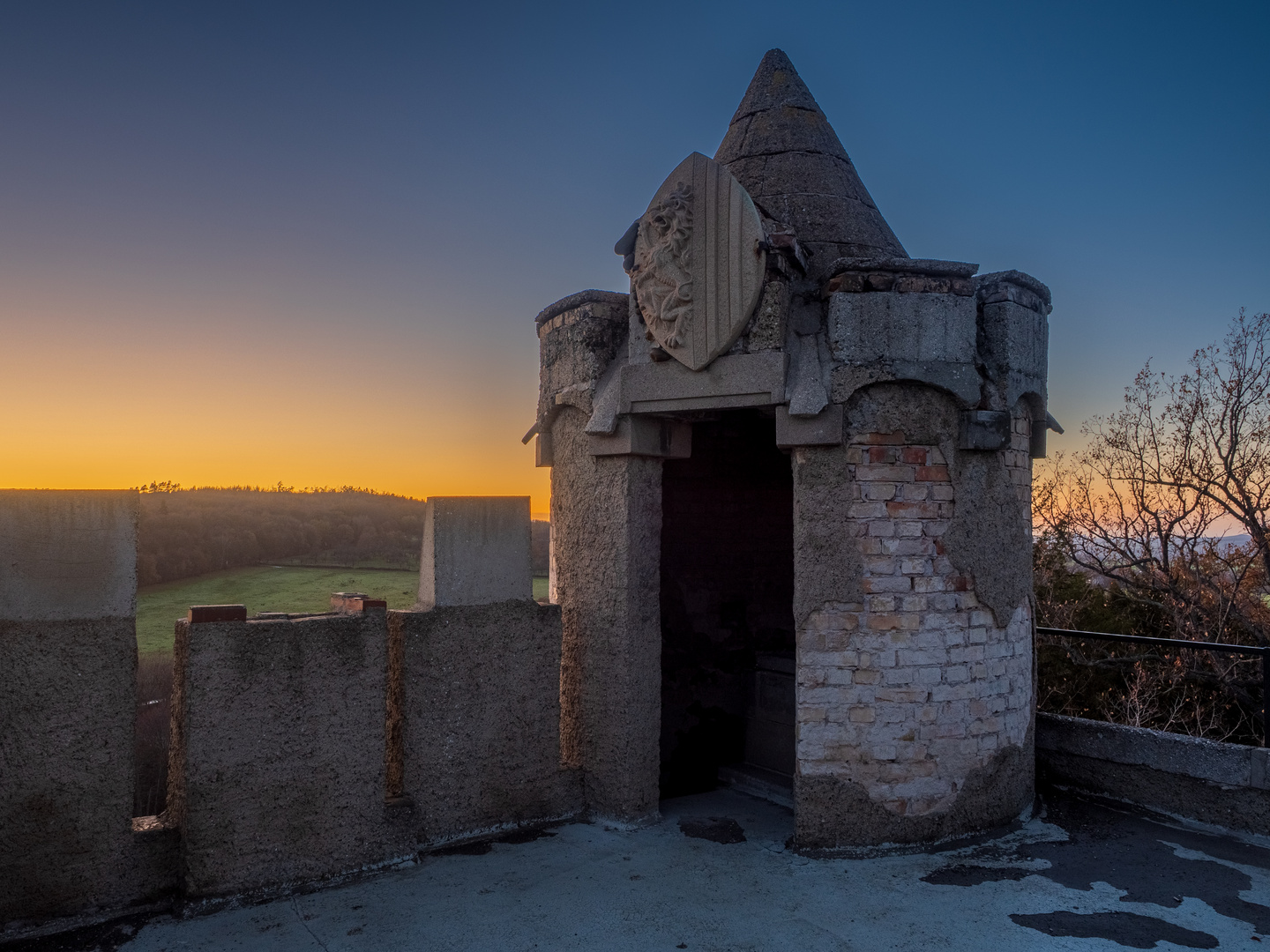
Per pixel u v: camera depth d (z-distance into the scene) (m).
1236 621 13.48
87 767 4.10
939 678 5.07
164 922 4.14
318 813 4.61
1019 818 5.41
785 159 6.21
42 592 4.00
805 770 5.06
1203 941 3.89
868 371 5.03
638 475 5.66
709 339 5.28
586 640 5.81
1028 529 5.69
